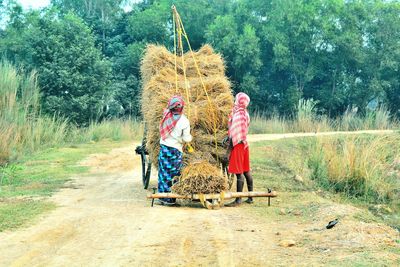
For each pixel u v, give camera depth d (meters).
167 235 7.17
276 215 8.77
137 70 40.22
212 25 37.91
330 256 6.10
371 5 38.31
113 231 7.39
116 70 40.16
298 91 38.69
